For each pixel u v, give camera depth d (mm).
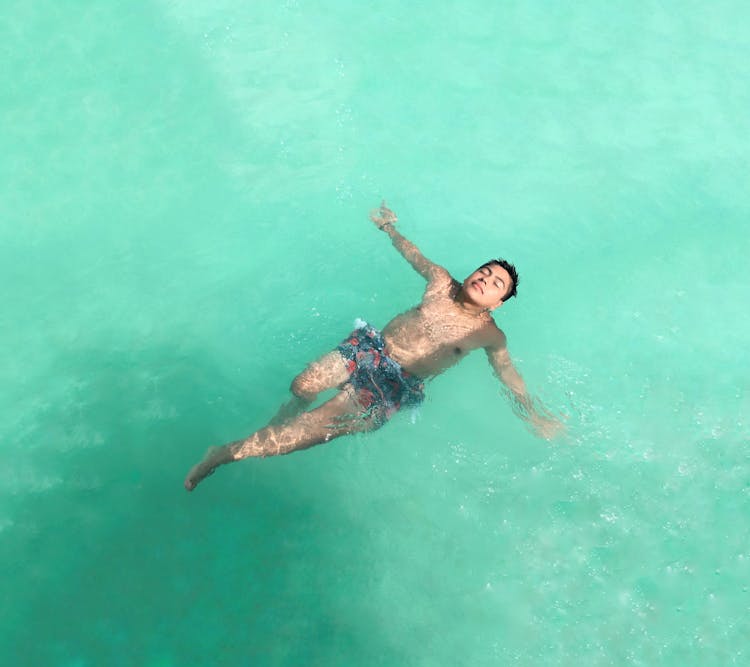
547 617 3357
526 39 5777
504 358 3775
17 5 5734
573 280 4539
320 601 3369
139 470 3709
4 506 3586
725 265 4621
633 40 5805
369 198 4832
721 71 5629
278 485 3643
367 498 3621
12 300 4352
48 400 3963
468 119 5277
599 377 4094
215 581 3404
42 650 3223
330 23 5789
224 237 4652
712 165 5090
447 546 3510
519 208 4840
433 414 3859
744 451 3834
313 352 4137
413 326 3723
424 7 5957
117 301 4379
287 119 5207
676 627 3346
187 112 5223
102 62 5453
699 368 4148
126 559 3451
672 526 3588
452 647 3273
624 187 4965
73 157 4973
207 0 5871
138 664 3205
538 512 3598
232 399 3975
